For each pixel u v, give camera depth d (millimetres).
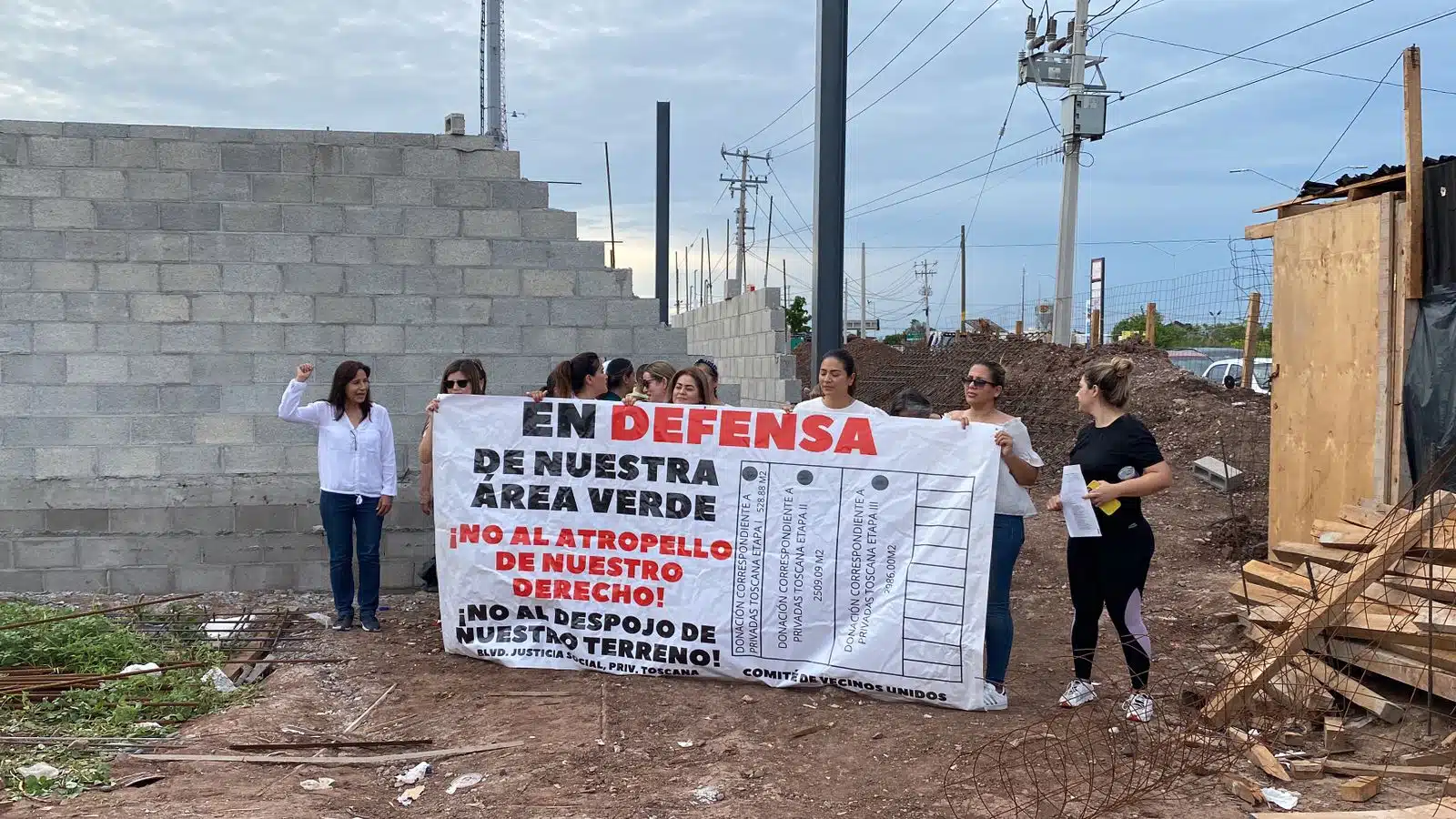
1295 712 5316
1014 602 8594
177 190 8523
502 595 6613
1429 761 4820
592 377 7465
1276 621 6055
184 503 8539
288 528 8633
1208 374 21625
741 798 4656
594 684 6215
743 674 6215
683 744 5285
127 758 5070
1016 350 20406
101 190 8422
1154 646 7070
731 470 6262
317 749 5293
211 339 8586
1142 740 5250
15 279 8336
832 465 6113
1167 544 10320
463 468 6637
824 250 8812
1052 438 16094
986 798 4637
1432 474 5934
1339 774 4816
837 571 6074
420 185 8914
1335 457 7699
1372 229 7234
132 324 8477
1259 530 10375
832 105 8766
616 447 6426
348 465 7387
